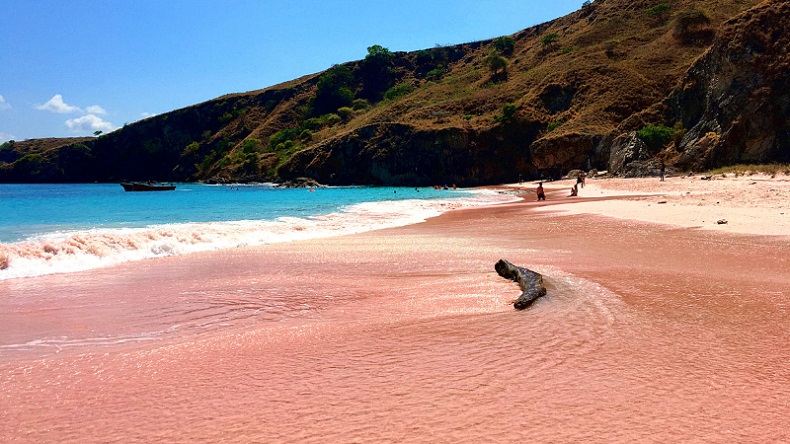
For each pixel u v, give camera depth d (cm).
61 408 353
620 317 546
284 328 551
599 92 7056
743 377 375
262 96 13662
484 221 1842
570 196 3331
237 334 530
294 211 2462
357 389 369
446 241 1303
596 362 411
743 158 4569
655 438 288
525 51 11125
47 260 969
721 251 972
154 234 1268
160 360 451
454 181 7525
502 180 7381
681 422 306
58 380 406
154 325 576
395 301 674
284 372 410
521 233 1431
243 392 371
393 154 7838
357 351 459
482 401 341
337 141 8388
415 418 319
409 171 7731
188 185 10131
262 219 1973
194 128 13300
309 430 307
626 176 5084
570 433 294
